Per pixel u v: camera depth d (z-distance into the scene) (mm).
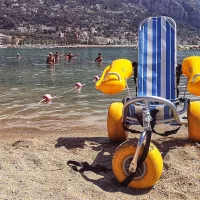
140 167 2500
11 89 8258
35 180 2613
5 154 3164
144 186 2502
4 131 4344
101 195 2408
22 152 3223
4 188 2447
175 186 2553
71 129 4441
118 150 2568
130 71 3666
